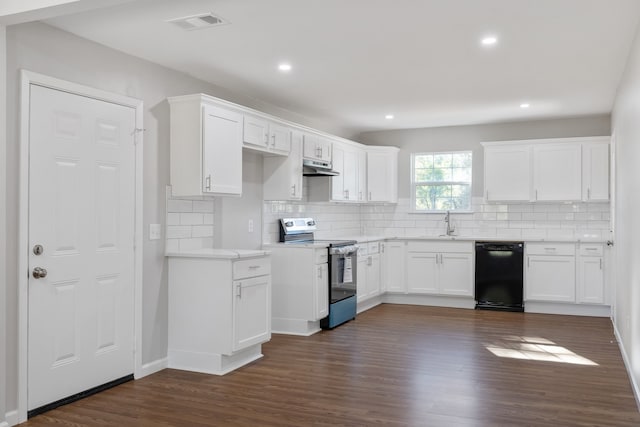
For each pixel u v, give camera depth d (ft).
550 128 23.41
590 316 21.53
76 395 11.80
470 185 25.25
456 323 20.06
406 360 14.89
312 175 21.03
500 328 19.16
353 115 22.18
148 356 13.80
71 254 11.68
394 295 24.86
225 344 13.69
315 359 15.02
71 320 11.69
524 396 11.90
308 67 14.93
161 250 14.25
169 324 14.42
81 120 11.94
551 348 16.24
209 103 14.40
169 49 13.14
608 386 12.61
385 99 19.04
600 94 18.43
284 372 13.79
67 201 11.59
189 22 11.34
